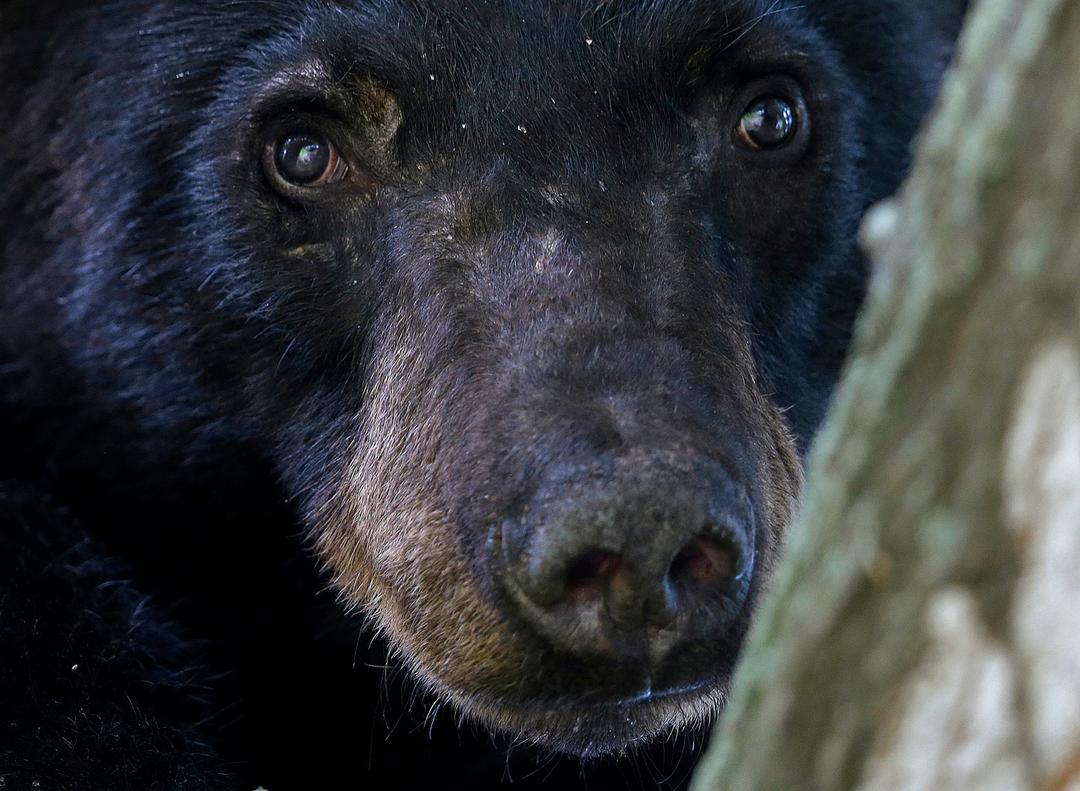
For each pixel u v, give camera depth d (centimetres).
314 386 895
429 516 739
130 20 948
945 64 1073
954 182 297
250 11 880
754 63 841
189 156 903
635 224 775
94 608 955
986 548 293
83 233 976
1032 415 288
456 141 803
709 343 736
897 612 305
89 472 1026
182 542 1023
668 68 811
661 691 651
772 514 742
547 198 781
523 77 802
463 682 712
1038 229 284
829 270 918
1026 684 290
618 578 623
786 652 328
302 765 1068
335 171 848
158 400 971
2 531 960
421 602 749
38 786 830
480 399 709
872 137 963
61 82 991
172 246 925
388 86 814
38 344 1018
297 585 1002
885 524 307
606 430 646
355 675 1024
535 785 1034
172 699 950
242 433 942
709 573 639
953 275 295
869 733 309
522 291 748
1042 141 284
